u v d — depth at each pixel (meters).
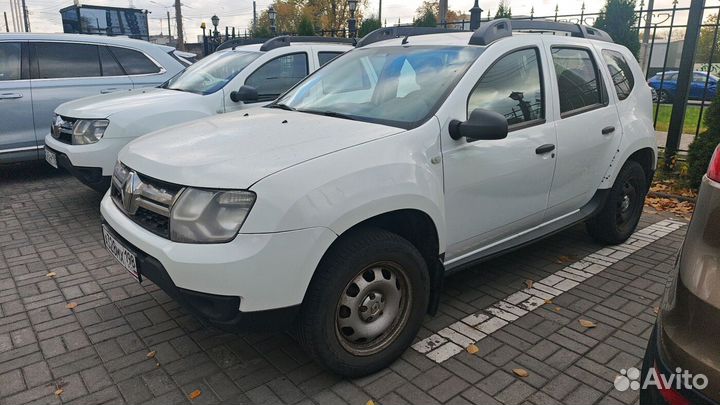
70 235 5.04
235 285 2.34
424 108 3.09
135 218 2.82
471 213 3.24
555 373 2.89
